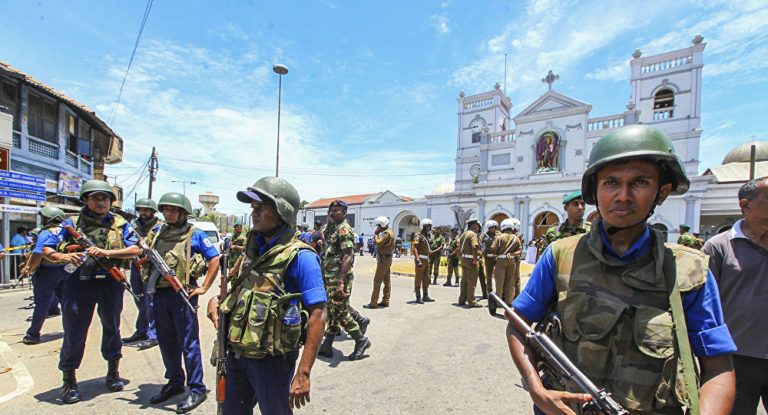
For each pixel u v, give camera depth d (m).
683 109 25.61
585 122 25.98
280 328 1.84
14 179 8.97
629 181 1.17
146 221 5.30
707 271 1.18
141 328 4.88
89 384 3.43
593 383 1.16
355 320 4.27
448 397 3.21
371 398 3.18
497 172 30.42
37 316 4.66
